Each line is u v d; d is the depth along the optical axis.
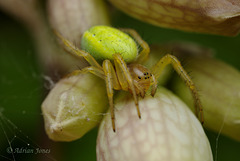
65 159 0.07
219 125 0.06
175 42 0.06
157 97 0.06
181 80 0.06
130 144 0.05
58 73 0.07
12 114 0.07
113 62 0.06
